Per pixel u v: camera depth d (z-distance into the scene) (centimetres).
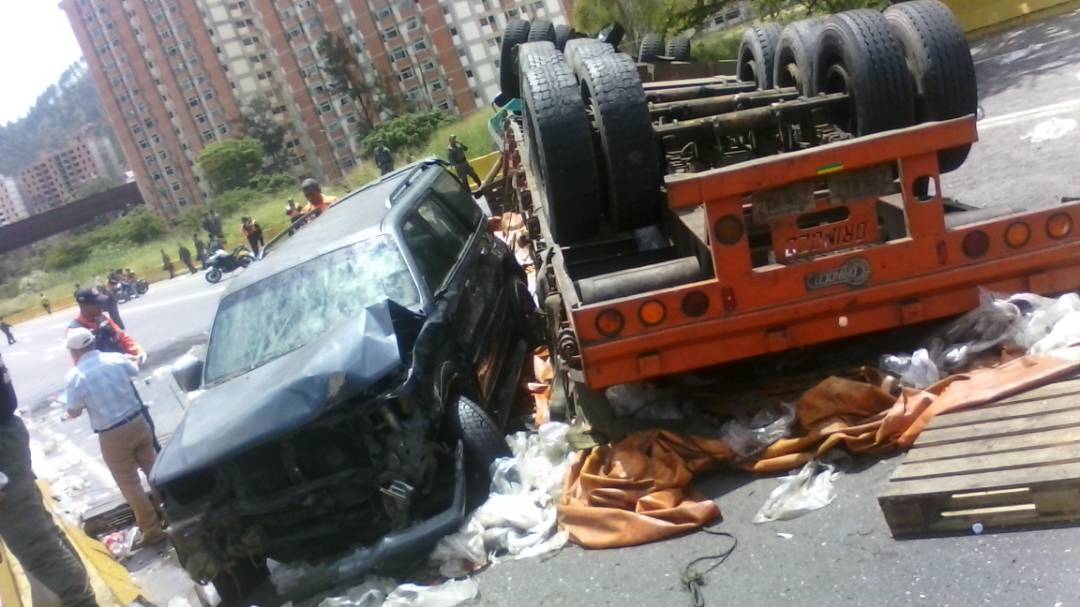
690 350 442
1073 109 981
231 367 571
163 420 770
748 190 423
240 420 474
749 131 560
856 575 345
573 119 533
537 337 733
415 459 462
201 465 466
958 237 432
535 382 668
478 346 589
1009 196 758
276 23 11662
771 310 435
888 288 435
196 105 12338
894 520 354
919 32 535
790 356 493
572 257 563
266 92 12244
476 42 10856
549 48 580
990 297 438
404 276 571
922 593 324
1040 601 302
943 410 406
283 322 578
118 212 10281
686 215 511
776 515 397
